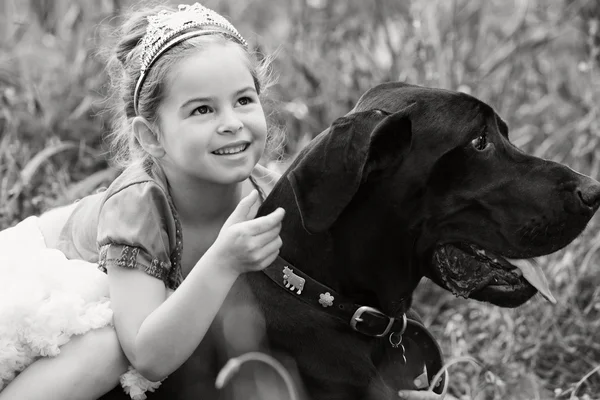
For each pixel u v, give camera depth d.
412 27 8.88
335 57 8.95
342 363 4.31
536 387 5.54
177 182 4.67
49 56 8.76
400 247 4.35
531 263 4.36
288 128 7.86
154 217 4.43
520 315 6.15
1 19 9.73
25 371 4.25
